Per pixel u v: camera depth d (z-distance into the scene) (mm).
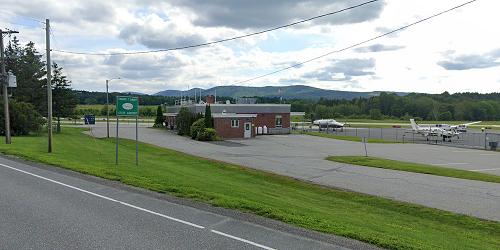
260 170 25938
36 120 49750
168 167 21984
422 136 67875
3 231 8117
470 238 12656
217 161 29172
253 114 64375
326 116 156750
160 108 80812
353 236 8555
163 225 8828
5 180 14305
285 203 13633
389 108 169750
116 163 20625
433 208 16641
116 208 10344
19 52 74812
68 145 32969
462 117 157375
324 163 30703
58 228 8383
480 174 25891
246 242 7773
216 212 10242
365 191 20109
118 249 7152
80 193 12219
